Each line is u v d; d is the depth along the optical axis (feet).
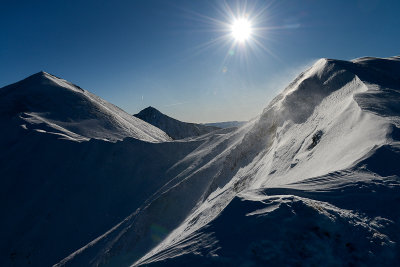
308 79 123.24
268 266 21.70
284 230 24.44
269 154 105.60
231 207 30.45
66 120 327.26
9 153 228.22
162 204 137.18
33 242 149.07
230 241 24.85
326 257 22.25
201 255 23.79
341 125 63.31
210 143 226.99
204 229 28.17
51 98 370.12
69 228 157.69
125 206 173.17
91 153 216.95
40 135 242.99
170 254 25.35
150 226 126.72
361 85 86.38
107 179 196.75
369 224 25.22
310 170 55.31
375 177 33.55
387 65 126.72
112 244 123.65
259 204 29.12
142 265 25.21
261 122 142.51
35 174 201.05
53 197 180.45
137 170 204.95
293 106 116.67
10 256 142.92
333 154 51.75
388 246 22.72
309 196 31.01
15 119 295.69
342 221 25.09
